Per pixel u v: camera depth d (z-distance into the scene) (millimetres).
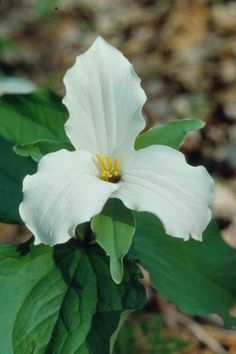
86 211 347
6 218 427
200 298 422
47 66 972
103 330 375
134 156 375
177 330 589
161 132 385
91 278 394
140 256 425
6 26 1079
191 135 766
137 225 436
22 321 382
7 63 965
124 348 503
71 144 385
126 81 372
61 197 353
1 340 377
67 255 404
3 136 442
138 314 543
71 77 371
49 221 349
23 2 1125
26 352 375
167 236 434
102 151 382
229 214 672
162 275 421
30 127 442
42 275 395
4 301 385
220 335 587
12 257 397
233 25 997
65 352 371
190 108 820
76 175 364
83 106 375
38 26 1068
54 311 385
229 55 927
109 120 377
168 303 607
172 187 357
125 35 1031
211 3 1046
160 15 1049
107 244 354
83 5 1099
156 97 854
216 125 791
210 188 354
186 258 432
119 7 1097
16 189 435
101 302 384
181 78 884
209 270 431
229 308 424
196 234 351
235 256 435
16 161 440
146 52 972
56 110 439
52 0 1015
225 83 865
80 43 1028
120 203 365
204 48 949
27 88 722
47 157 364
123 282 387
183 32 996
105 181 371
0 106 440
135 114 372
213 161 742
